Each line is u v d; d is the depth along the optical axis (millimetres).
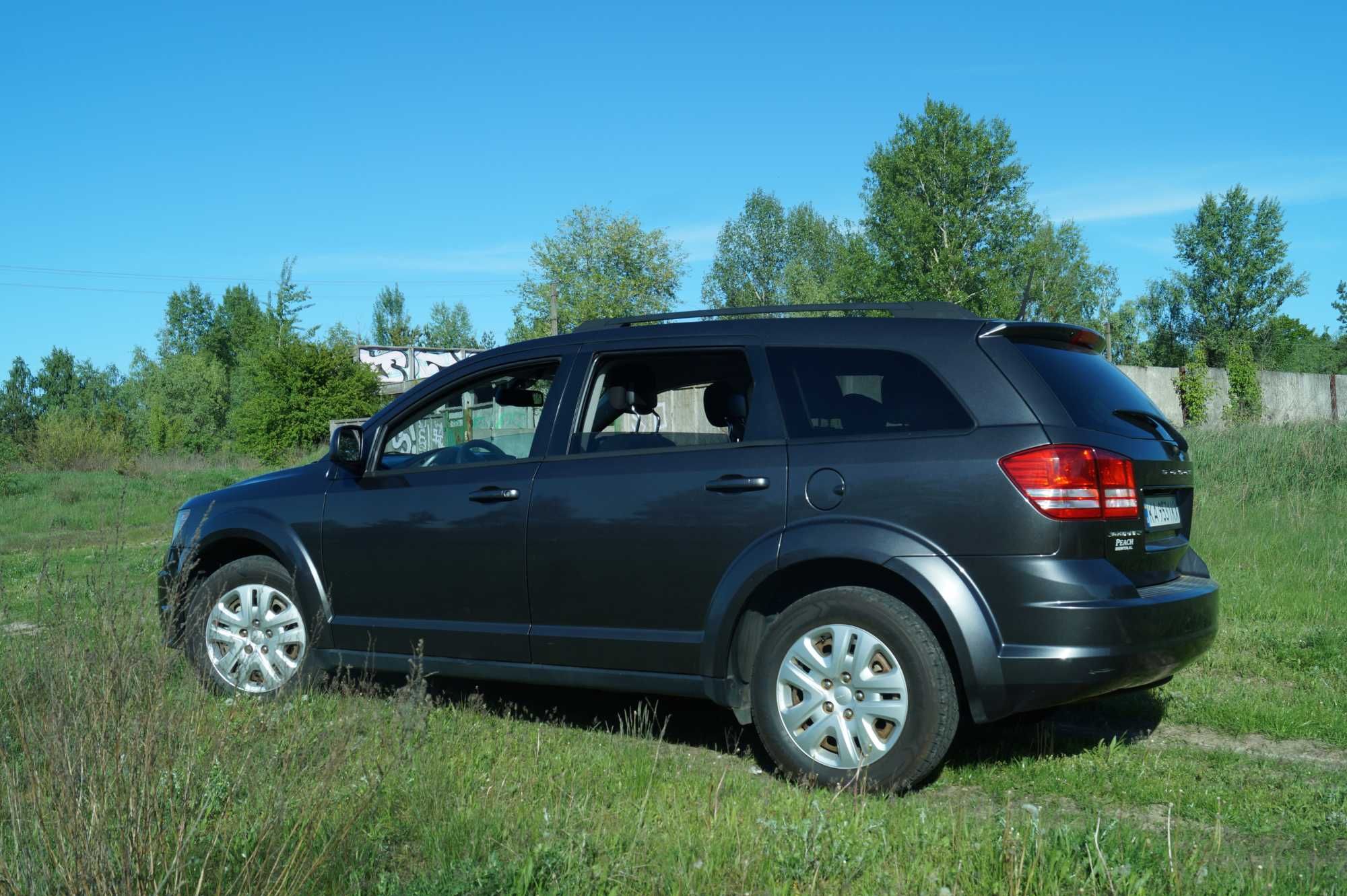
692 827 3543
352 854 3160
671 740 5113
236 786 3297
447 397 5496
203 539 5898
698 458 4633
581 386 5086
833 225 83938
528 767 4234
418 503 5309
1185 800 4133
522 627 4969
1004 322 4332
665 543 4586
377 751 3908
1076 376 4375
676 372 4844
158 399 68562
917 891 3043
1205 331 67688
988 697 3949
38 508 23219
